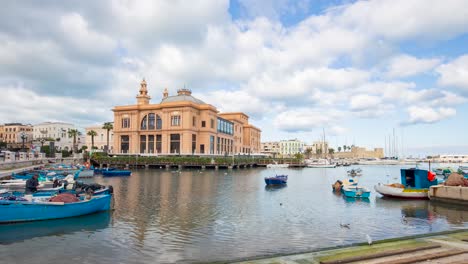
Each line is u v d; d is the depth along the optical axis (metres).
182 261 15.13
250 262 12.17
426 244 13.96
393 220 24.73
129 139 112.62
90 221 22.89
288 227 22.11
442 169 79.69
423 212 28.19
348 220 24.62
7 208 20.94
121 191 40.31
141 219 23.91
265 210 28.48
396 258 12.23
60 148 165.75
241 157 120.62
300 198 36.66
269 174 79.81
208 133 112.44
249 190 43.94
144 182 52.56
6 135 179.00
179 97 126.06
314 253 13.14
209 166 96.12
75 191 28.31
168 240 18.56
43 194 27.03
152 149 111.56
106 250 16.73
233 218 24.81
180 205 30.23
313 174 85.50
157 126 111.06
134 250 16.77
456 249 13.25
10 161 59.88
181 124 106.06
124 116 114.44
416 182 36.81
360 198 36.28
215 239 18.88
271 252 16.48
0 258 15.44
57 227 20.98
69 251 16.53
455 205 31.72
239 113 155.75
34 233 19.59
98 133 160.62
